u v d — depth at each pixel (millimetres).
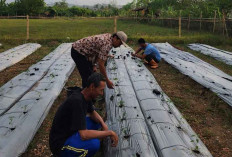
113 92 5438
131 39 13172
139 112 4441
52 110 5215
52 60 8648
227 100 5387
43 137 4246
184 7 26906
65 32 17703
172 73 7961
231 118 4863
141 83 6082
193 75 7082
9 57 9344
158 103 4832
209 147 4035
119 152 3260
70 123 2875
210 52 10555
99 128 3652
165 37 13617
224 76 7043
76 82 7023
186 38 13273
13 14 40531
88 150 3014
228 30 14484
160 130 3818
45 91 5539
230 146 4078
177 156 3191
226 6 17875
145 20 27312
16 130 3867
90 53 4438
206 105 5570
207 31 17266
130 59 8594
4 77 7363
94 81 2787
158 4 29875
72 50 4562
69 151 2932
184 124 4148
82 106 2834
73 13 46625
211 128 4621
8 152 3373
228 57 9562
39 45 12234
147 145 3414
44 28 21531
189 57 9461
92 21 31375
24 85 5969
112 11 43594
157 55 8320
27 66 8602
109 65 7840
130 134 3676
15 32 17969
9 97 5215
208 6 19469
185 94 6223
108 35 4273
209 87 6109
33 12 41969
